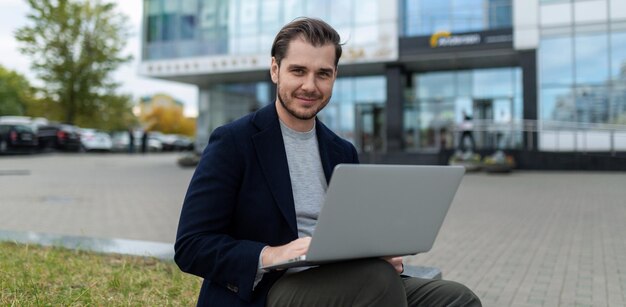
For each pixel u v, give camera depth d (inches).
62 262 165.8
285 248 66.9
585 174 718.5
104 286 141.7
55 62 1355.8
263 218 73.8
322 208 59.8
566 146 819.4
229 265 68.7
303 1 1006.4
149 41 1117.7
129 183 566.3
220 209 72.4
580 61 842.8
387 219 66.3
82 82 1374.3
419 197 69.2
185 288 142.1
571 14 846.5
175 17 1101.1
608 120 829.2
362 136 1049.5
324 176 81.3
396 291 66.6
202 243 70.2
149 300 131.0
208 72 1066.7
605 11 829.2
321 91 76.6
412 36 922.7
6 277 143.7
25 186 512.1
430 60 941.2
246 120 77.5
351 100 1060.5
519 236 267.1
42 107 1381.6
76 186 521.0
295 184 77.6
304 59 75.2
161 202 405.7
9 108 2409.0
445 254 225.3
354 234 63.7
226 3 1067.3
